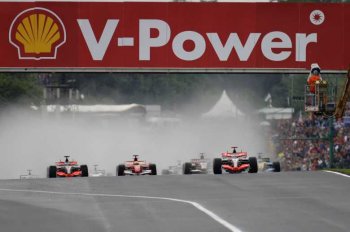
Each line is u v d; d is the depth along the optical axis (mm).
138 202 70750
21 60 128750
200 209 65375
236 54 129750
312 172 98688
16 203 71562
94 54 128875
